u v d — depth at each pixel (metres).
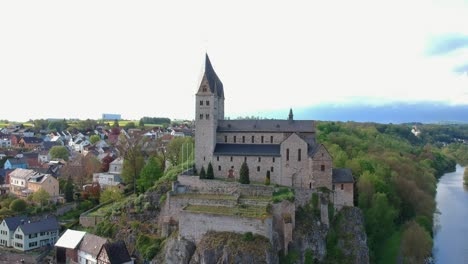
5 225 114.88
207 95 115.19
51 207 128.50
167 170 129.25
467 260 116.44
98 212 119.81
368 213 115.44
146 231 102.81
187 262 89.62
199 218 91.31
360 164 142.75
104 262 93.31
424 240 109.62
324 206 99.62
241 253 83.56
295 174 108.69
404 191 141.75
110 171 166.62
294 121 117.06
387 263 106.31
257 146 114.81
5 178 166.75
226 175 113.75
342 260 95.56
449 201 180.62
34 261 106.44
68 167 164.00
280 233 92.50
